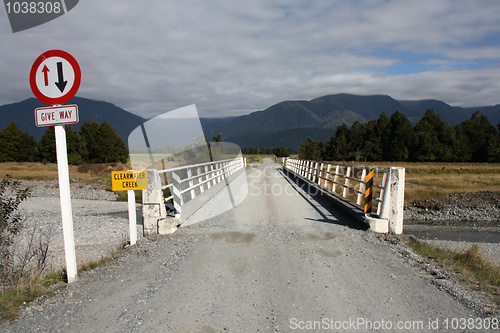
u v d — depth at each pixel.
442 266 4.99
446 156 82.62
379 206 7.32
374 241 6.31
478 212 18.86
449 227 15.77
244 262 5.04
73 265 4.48
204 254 5.47
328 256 5.34
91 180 34.25
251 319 3.25
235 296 3.81
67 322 3.26
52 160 65.62
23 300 3.87
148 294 3.93
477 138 84.44
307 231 7.06
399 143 87.75
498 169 51.59
